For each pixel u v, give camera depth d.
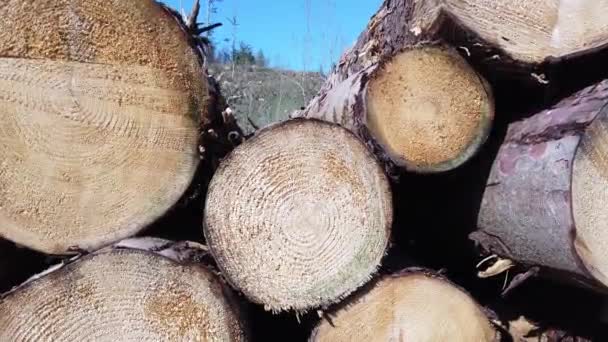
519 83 2.01
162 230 1.86
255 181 1.68
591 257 1.59
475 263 2.20
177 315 1.63
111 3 1.61
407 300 1.77
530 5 1.89
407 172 1.88
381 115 1.81
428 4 1.92
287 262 1.69
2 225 1.66
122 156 1.67
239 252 1.68
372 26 2.51
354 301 1.75
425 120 1.83
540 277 1.97
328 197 1.70
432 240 2.33
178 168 1.71
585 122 1.61
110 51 1.63
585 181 1.59
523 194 1.75
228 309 1.64
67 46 1.61
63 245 1.69
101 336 1.62
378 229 1.73
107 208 1.69
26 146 1.63
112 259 1.60
